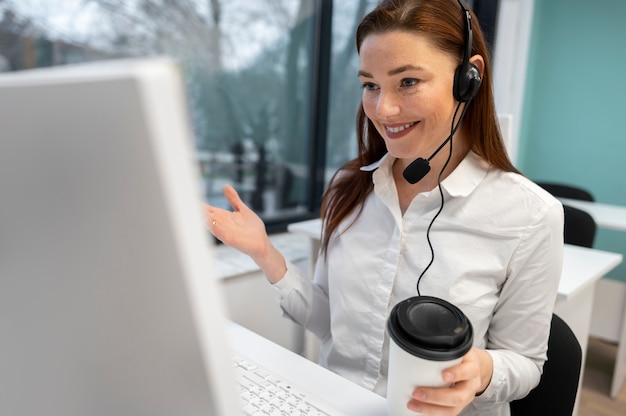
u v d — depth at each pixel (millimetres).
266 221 1956
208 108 1684
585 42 2781
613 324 2205
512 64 2684
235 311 1528
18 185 271
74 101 231
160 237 236
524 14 2674
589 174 2877
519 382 718
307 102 2000
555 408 785
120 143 225
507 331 799
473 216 799
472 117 809
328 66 1983
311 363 722
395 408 544
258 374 683
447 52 700
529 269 770
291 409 604
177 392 278
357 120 958
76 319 290
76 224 260
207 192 1763
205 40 1604
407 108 700
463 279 787
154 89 211
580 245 1690
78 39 1290
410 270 834
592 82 2791
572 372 780
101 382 304
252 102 1808
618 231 2750
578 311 1319
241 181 1856
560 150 2963
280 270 926
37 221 275
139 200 233
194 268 239
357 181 954
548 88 2955
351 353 889
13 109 255
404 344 496
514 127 2797
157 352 271
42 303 299
